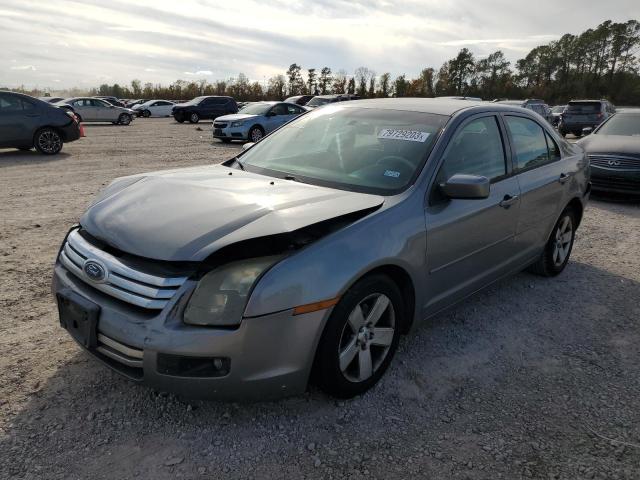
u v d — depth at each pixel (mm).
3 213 6398
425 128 3412
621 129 9328
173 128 25344
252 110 18250
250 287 2293
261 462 2334
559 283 4715
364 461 2363
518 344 3539
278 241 2453
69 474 2213
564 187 4500
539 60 91312
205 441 2449
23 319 3559
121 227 2549
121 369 2426
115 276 2414
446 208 3129
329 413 2691
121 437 2453
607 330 3801
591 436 2594
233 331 2258
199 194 2801
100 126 26828
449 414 2732
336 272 2457
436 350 3402
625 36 85375
